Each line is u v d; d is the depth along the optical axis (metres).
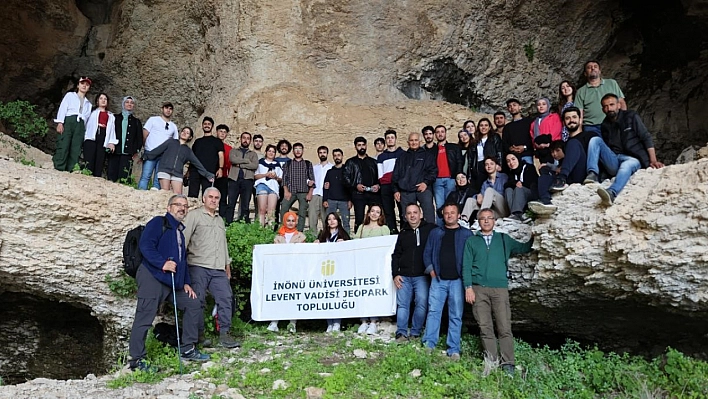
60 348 9.84
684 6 17.31
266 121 14.49
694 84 18.44
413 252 7.97
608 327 8.51
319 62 15.64
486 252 7.46
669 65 18.38
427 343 7.62
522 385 6.97
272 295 8.48
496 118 10.24
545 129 8.93
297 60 15.45
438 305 7.68
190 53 18.02
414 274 7.95
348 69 15.74
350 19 15.65
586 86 8.84
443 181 9.83
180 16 17.61
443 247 7.72
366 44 15.83
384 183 10.31
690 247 6.30
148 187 10.70
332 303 8.32
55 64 18.11
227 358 7.34
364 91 15.78
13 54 17.52
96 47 18.48
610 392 7.18
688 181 6.45
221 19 16.00
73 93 10.02
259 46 15.29
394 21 15.88
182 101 18.53
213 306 8.48
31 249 7.96
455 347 7.52
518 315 8.88
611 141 7.62
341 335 8.17
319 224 11.36
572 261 7.21
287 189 10.70
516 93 17.75
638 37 18.30
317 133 14.47
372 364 7.14
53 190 7.91
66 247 8.10
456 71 16.94
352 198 10.36
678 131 18.70
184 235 7.43
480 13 16.50
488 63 17.17
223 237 7.81
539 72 17.89
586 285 7.40
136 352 6.79
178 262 7.06
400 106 15.53
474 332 9.09
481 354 7.75
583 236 7.14
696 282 6.42
